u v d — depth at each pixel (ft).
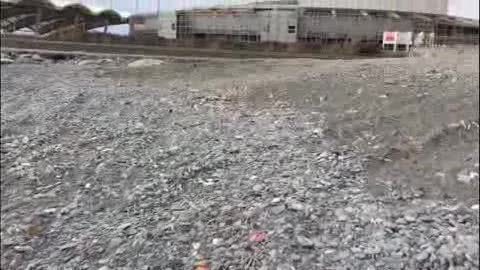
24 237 18.24
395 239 16.53
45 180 23.63
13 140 29.30
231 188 21.12
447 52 72.59
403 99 33.94
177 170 23.52
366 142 26.91
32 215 19.95
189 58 75.77
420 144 25.98
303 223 17.67
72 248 17.16
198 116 33.27
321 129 29.37
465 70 42.39
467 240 16.38
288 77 46.39
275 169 23.20
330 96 37.06
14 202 21.43
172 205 19.95
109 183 22.75
